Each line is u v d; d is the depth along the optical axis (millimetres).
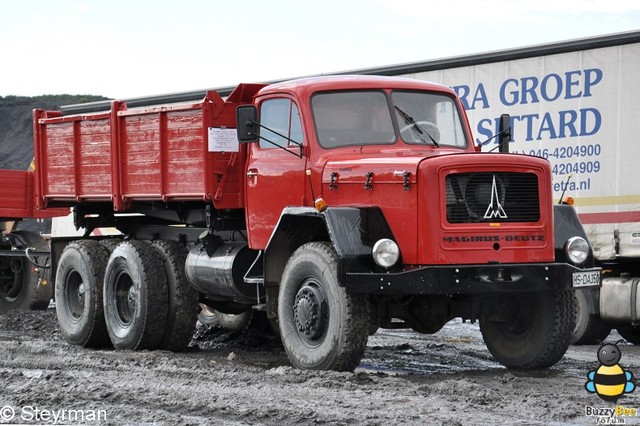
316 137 9812
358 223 8977
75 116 12625
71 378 8789
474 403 7578
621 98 12891
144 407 7512
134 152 11758
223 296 11367
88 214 13461
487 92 14141
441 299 9617
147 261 11406
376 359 10859
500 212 9031
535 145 13648
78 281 12516
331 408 7277
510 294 9781
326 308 9008
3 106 54781
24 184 16781
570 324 9625
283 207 10039
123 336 11539
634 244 12750
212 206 11078
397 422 6758
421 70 14859
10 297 17062
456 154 8977
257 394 7867
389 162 9148
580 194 13195
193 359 10453
